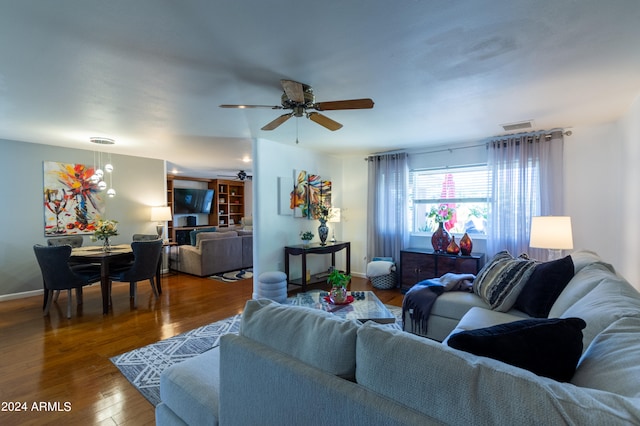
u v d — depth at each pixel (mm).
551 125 3787
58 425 1884
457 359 841
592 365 1028
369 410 874
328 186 5656
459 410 766
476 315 2414
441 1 1483
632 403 684
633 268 3184
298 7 1516
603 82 2475
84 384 2309
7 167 4438
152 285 4422
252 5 1498
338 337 1034
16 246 4508
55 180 4840
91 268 4297
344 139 4469
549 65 2168
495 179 4316
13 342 3008
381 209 5441
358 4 1497
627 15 1600
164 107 2980
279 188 4750
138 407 2057
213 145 4844
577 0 1482
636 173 2990
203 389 1467
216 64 2107
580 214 3895
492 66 2176
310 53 1973
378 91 2619
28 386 2283
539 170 4023
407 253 4801
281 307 1316
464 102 2912
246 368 1191
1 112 3121
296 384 1041
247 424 1197
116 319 3631
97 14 1566
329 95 2688
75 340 3051
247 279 5676
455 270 4395
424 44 1874
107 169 4922
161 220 5840
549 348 1070
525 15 1600
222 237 6309
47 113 3158
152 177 6035
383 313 2799
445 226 4949
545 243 3057
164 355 2750
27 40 1807
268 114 3205
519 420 694
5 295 4418
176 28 1694
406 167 5176
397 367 882
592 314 1417
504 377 767
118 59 2037
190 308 4031
